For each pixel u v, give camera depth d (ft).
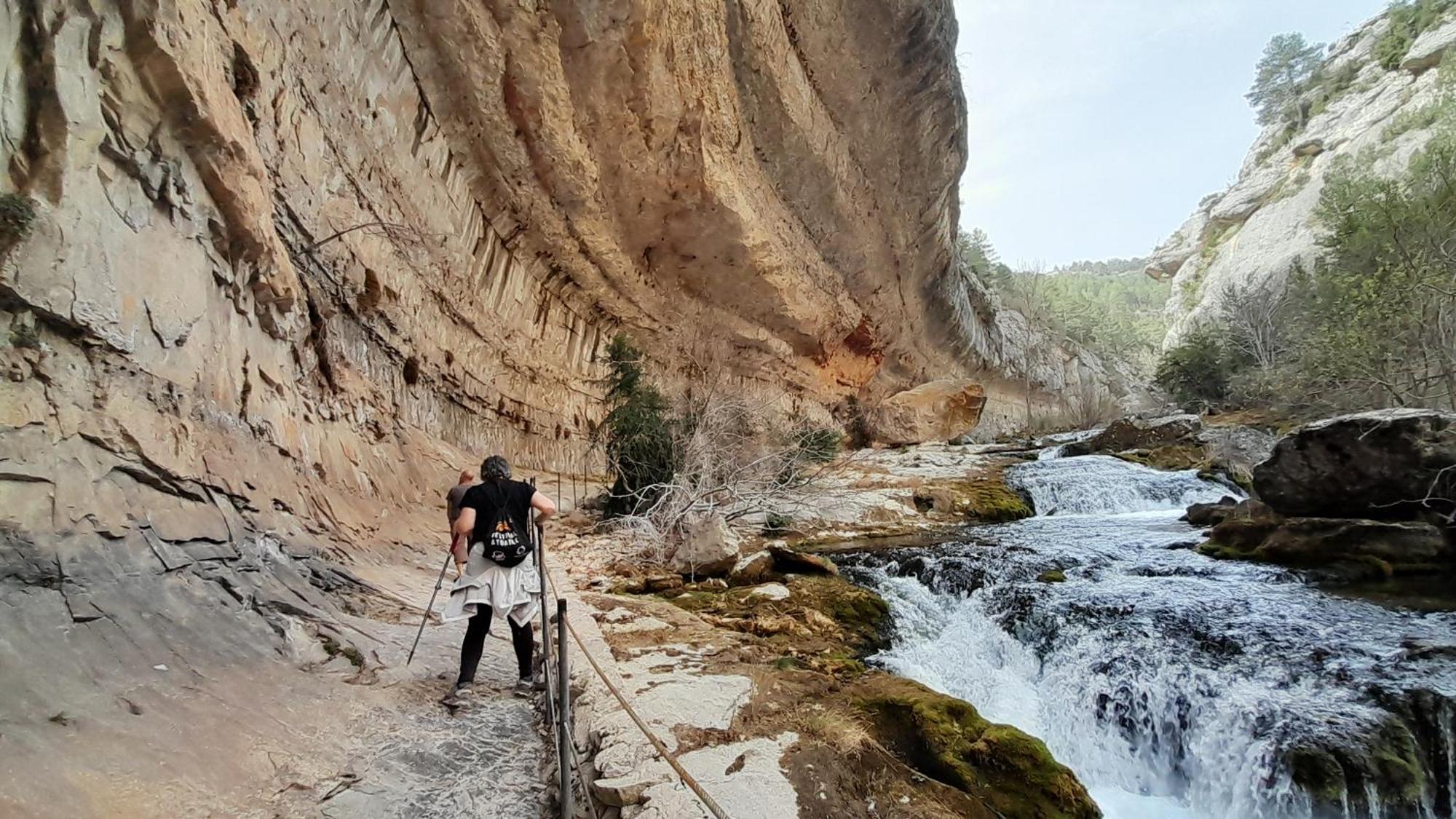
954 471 55.01
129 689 8.47
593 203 47.26
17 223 9.24
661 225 55.72
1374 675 15.75
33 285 9.44
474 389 39.58
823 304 81.76
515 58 35.65
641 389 40.73
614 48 39.17
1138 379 196.75
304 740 9.69
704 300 67.00
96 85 11.11
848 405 95.40
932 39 62.28
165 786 7.48
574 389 54.44
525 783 10.34
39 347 9.61
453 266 37.17
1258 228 160.15
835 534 38.17
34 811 6.16
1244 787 14.87
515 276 45.83
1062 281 252.42
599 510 41.22
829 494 40.37
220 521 12.81
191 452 12.62
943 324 114.42
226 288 15.33
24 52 10.00
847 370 99.04
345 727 10.48
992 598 24.56
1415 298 47.70
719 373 44.57
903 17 58.65
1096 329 214.48
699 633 18.58
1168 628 19.79
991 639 22.97
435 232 34.42
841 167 68.44
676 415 39.63
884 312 96.02
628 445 37.09
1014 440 84.33
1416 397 47.37
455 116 36.09
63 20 10.50
